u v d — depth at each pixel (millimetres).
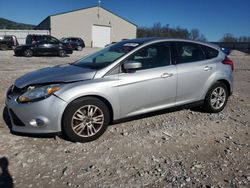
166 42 5137
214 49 5852
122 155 3895
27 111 4016
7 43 29094
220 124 5246
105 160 3742
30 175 3344
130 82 4523
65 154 3867
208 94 5648
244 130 4992
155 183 3256
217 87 5746
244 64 18172
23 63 16156
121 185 3201
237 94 7914
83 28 45719
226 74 5797
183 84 5172
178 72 5074
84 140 4250
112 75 4426
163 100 4988
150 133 4680
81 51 32375
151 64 4852
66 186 3158
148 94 4754
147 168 3574
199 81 5406
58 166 3559
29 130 4086
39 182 3213
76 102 4105
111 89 4348
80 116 4180
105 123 4410
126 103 4559
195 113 5828
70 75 4301
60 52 22609
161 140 4422
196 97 5465
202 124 5199
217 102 5836
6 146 4035
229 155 3984
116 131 4719
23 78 4566
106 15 47344
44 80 4180
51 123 4008
